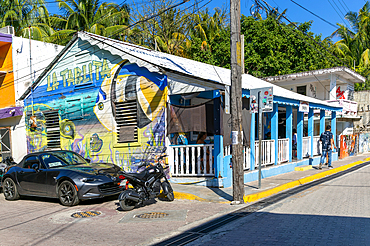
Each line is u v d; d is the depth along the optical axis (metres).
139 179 8.02
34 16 28.56
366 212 6.96
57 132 13.96
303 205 7.84
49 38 24.80
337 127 25.42
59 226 6.76
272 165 13.17
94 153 12.49
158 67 10.44
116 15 27.31
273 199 8.73
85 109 12.88
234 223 6.46
